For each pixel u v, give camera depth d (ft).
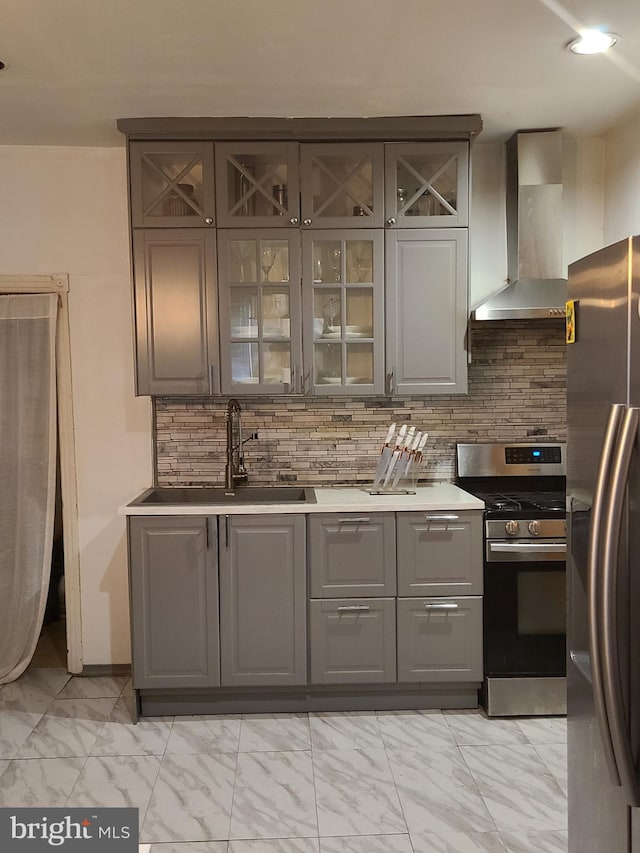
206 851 7.01
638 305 4.27
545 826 7.35
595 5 6.85
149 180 10.14
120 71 8.25
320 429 11.62
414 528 9.73
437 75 8.54
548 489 11.50
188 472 11.55
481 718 9.77
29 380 11.07
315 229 10.30
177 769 8.49
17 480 11.16
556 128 10.65
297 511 9.64
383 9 6.88
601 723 4.41
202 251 10.21
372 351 10.55
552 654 9.71
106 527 11.35
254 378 10.47
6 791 8.02
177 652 9.75
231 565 9.70
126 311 11.13
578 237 11.34
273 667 9.80
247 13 6.91
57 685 11.00
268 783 8.18
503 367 11.61
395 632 9.83
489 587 9.66
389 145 10.22
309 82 8.66
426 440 11.30
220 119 9.84
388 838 7.19
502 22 7.18
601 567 4.36
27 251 11.03
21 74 8.30
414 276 10.43
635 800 4.35
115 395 11.26
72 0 6.61
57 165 10.95
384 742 9.11
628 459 4.26
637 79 8.72
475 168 11.36
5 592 11.28
